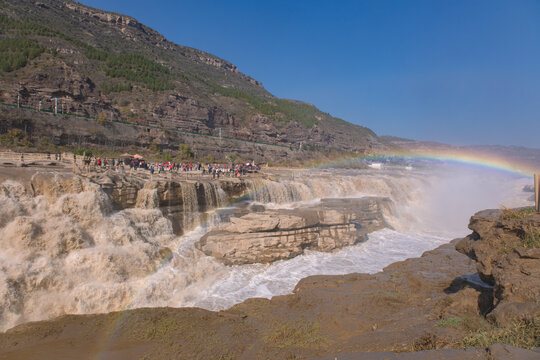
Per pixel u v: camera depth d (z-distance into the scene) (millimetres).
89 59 138625
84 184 19734
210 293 17875
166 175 32500
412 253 26359
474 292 11305
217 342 10891
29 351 10938
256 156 119938
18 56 92312
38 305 14422
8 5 161500
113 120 91625
